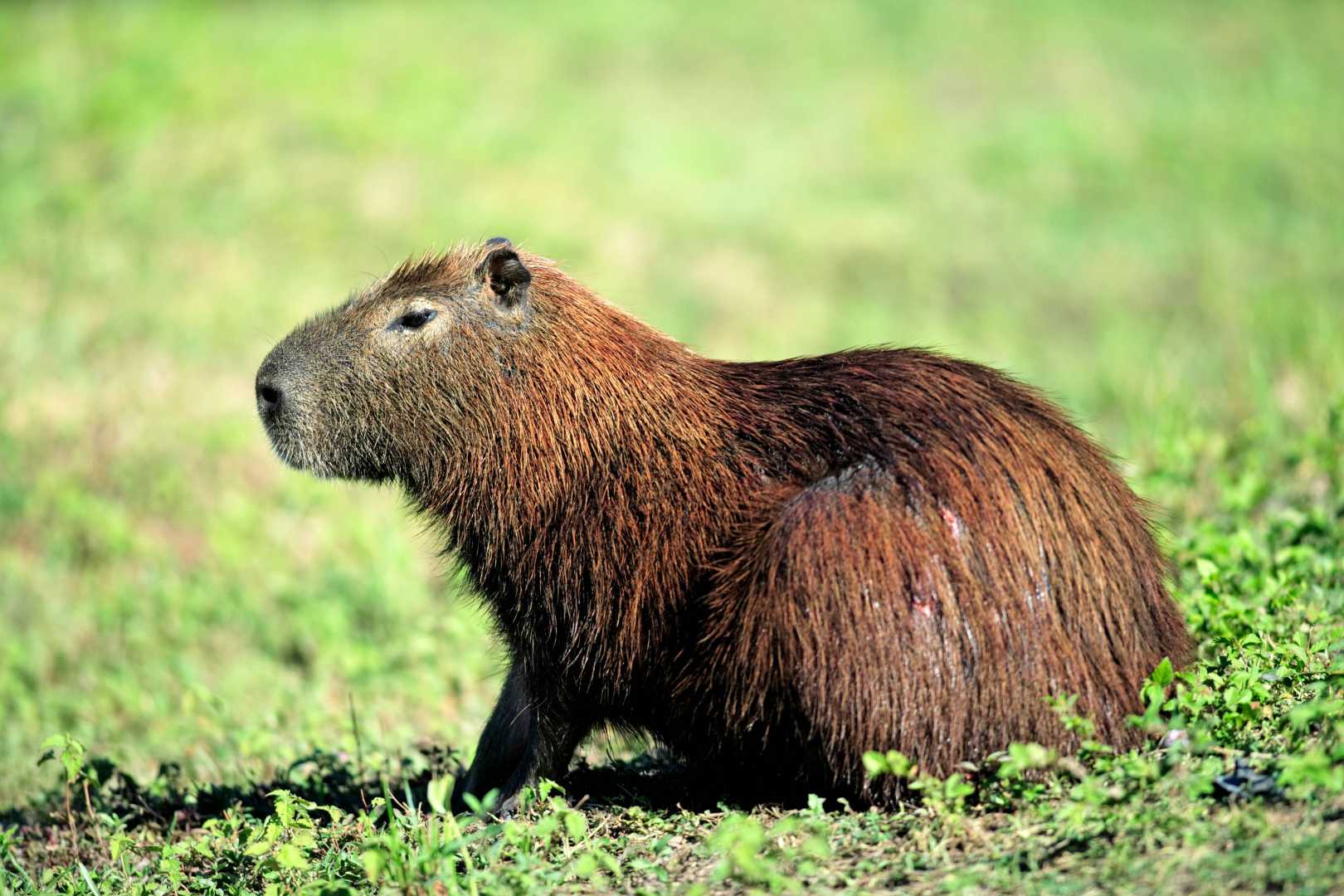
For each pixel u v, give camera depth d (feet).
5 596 58.75
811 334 91.86
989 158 120.26
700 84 131.85
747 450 30.78
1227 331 86.74
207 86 107.55
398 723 44.88
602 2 147.74
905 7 152.87
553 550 31.81
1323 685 28.25
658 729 32.09
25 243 86.48
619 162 112.16
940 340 90.02
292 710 47.50
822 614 27.84
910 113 127.44
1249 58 140.97
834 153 120.06
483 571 32.99
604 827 30.32
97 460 68.03
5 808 42.22
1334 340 69.97
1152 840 24.21
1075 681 27.94
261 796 37.55
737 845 24.98
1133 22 150.71
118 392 73.26
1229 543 40.42
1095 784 26.00
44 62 107.34
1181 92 132.57
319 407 33.42
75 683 53.67
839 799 27.99
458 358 32.65
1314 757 23.97
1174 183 115.14
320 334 33.94
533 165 107.96
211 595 58.29
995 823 26.61
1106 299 96.63
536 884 26.50
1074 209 111.34
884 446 29.17
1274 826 23.57
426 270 34.27
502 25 138.41
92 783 38.40
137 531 64.18
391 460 33.78
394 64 121.19
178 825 37.58
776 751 29.48
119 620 56.95
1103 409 75.36
